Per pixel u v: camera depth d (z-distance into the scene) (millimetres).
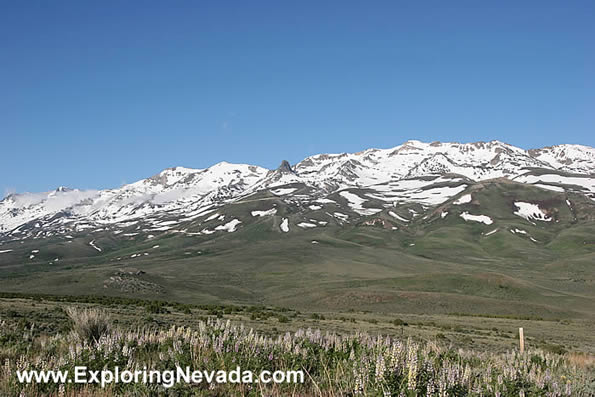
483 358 15828
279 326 40406
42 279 127438
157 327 31453
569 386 11180
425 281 131375
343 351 11812
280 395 9219
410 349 9727
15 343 15031
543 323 75375
